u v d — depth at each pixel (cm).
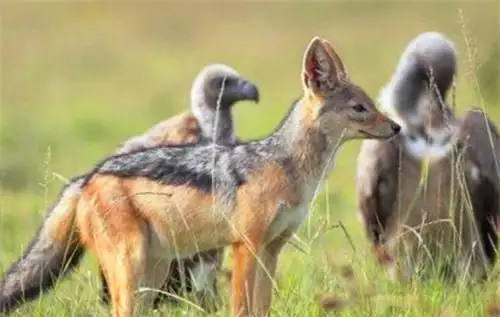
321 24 5597
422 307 1289
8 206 2266
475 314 1288
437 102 1572
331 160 1328
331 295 1302
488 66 2334
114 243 1296
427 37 1594
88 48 5569
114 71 5200
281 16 5834
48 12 6050
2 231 1988
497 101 2334
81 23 5931
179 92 4800
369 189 1614
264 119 3862
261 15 5891
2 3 6156
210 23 5856
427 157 1565
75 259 1337
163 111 4325
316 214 1447
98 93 4794
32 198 2342
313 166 1316
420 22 5266
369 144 1614
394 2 5728
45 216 1339
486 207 1587
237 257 1299
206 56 5384
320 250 1422
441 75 1584
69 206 1317
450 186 1567
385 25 5412
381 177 1605
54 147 3416
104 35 5756
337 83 1327
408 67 1586
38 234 1329
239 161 1305
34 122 4003
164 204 1296
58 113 4300
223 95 1603
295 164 1309
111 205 1296
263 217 1291
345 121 1321
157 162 1308
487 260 1525
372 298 1315
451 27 4788
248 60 5238
